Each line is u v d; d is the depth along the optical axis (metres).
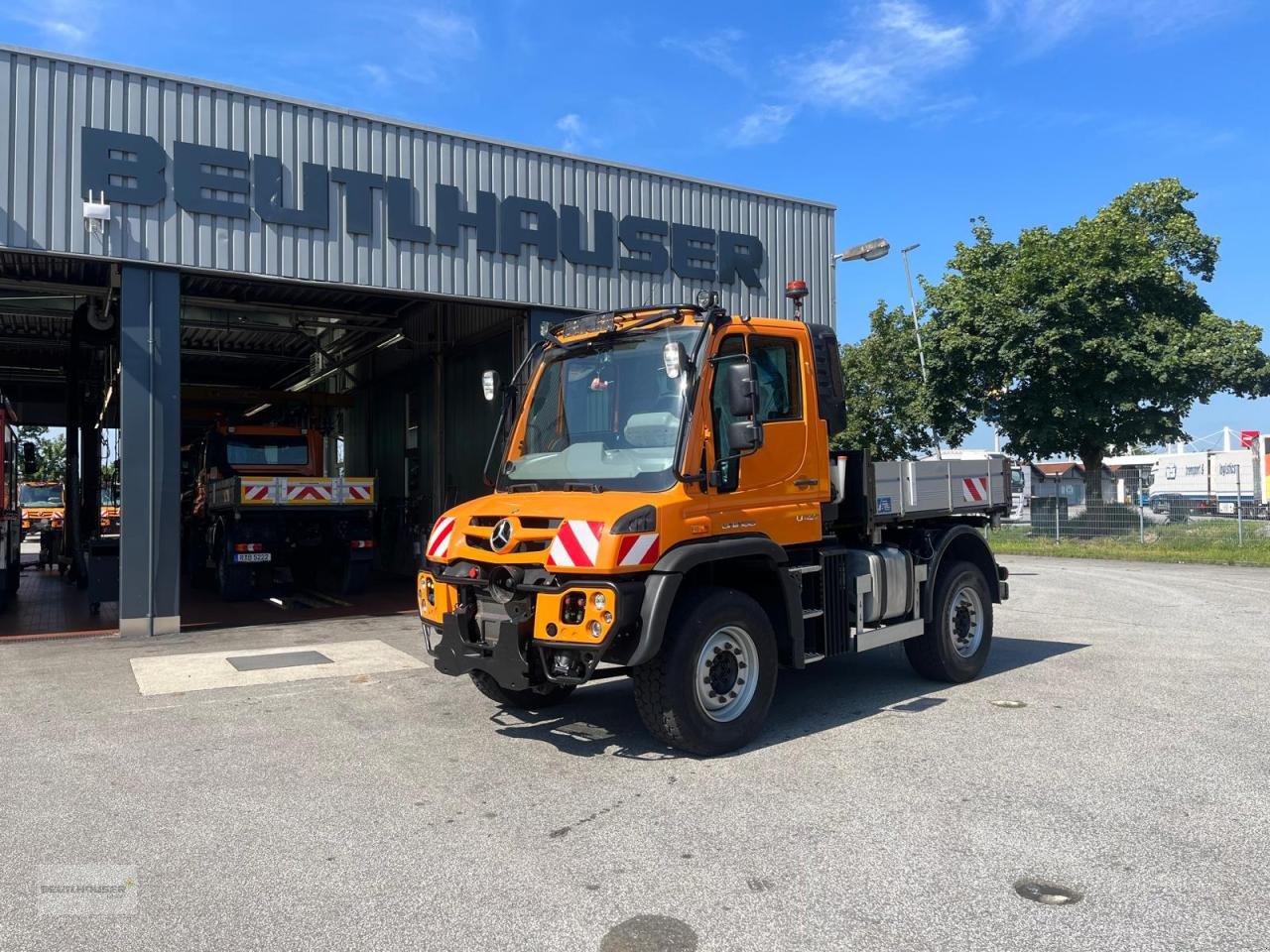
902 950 3.36
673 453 5.80
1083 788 5.05
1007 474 9.16
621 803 4.96
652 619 5.34
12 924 3.65
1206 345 25.25
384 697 7.61
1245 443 36.09
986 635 8.24
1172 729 6.27
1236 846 4.26
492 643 5.86
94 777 5.50
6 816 4.86
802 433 6.68
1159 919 3.56
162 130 10.77
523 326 14.04
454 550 6.09
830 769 5.49
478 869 4.13
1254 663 8.60
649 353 6.23
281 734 6.47
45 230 10.13
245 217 11.22
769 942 3.43
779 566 6.22
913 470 7.74
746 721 5.92
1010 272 27.00
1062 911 3.63
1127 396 25.95
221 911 3.75
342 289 12.15
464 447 17.83
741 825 4.60
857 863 4.12
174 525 11.03
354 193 11.91
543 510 5.70
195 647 10.14
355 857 4.28
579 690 7.82
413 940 3.49
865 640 6.99
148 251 10.67
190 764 5.77
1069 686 7.68
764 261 15.45
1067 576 18.06
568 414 6.57
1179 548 22.75
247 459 17.89
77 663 9.13
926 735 6.20
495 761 5.79
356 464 24.66
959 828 4.50
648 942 3.44
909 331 31.20
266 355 22.08
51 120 10.20
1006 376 27.23
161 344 10.87
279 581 15.94
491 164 12.97
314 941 3.50
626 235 14.04
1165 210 29.84
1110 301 25.80
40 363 22.30
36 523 34.62
